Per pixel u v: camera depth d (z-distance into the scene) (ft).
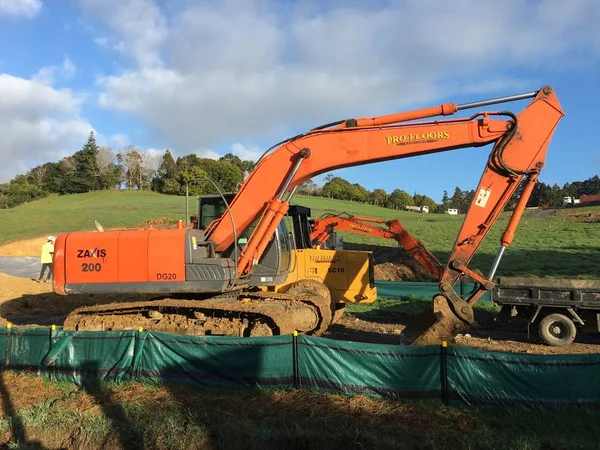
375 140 27.30
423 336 25.39
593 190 401.90
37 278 65.77
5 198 265.75
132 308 29.45
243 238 31.40
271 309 27.32
